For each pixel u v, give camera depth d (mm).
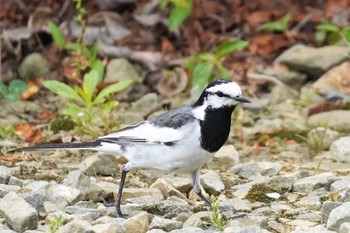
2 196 10609
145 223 9477
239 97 9953
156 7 17250
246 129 14406
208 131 9992
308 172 12070
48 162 12578
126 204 10492
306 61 16062
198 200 11164
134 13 17172
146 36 16828
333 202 10078
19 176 11828
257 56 16734
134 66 16266
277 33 17281
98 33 16641
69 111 13203
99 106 14266
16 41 16516
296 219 10242
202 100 10086
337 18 17344
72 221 9195
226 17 17469
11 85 14805
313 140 13609
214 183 11461
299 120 14781
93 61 15195
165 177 11984
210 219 9633
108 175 12039
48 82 13102
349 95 15469
